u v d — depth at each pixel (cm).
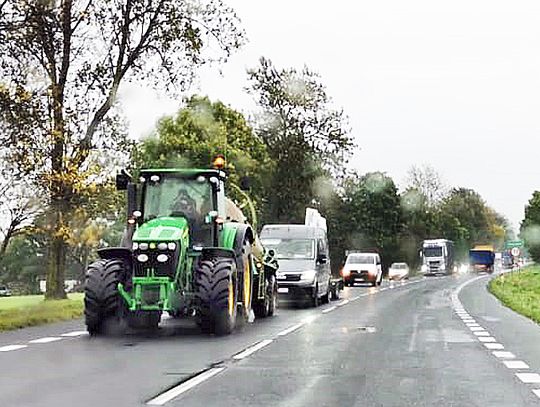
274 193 7394
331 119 7588
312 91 7550
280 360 1446
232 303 1966
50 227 3067
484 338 1877
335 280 3881
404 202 12300
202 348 1641
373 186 11062
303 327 2181
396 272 8494
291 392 1093
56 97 2941
